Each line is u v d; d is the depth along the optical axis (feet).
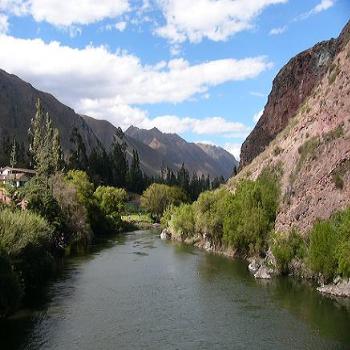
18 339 129.90
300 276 210.18
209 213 326.44
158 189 620.49
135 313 156.04
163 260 271.08
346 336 131.64
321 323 143.23
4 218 185.68
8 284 148.87
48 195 294.87
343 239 181.47
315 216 220.23
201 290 189.78
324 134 249.55
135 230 508.12
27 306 164.25
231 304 167.22
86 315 153.48
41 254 204.64
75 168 647.15
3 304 146.10
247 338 131.03
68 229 322.96
